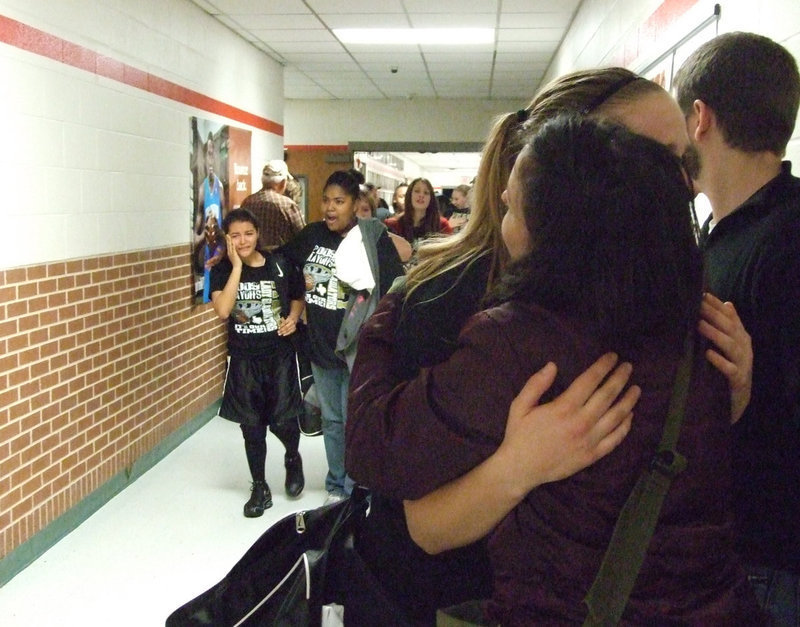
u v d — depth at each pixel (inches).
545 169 29.1
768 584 44.1
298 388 140.9
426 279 36.3
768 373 42.9
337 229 136.8
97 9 140.7
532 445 27.6
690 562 28.1
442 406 29.3
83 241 136.0
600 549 27.8
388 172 538.6
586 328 28.8
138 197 159.5
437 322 35.1
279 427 143.4
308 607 38.8
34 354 120.3
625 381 28.1
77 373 133.9
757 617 30.4
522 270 29.8
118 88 149.9
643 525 27.4
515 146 35.8
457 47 263.9
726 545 29.7
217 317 211.3
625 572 27.0
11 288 114.0
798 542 43.4
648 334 28.7
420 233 189.8
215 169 209.8
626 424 28.1
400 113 397.4
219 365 213.8
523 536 28.8
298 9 206.7
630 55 140.2
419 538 31.6
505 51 271.6
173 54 180.7
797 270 41.8
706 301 32.9
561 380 28.5
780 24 71.8
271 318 135.9
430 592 34.9
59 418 128.1
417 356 35.3
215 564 120.9
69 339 131.2
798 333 41.5
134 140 157.9
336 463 144.7
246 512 138.8
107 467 145.6
